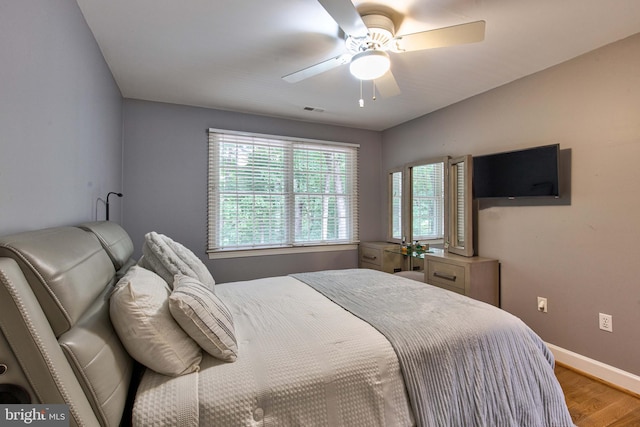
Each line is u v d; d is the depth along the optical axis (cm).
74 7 155
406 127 382
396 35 186
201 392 100
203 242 326
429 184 347
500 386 137
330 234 395
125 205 295
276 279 238
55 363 74
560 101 230
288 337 133
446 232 320
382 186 427
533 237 250
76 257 100
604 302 209
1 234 91
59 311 81
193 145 321
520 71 244
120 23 179
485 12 169
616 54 201
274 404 104
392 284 217
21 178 103
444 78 256
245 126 345
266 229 356
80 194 166
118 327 103
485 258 281
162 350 104
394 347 128
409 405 122
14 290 71
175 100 305
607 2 161
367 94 292
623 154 199
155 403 95
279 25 182
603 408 182
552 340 238
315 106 325
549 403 144
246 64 231
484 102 286
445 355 131
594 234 214
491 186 273
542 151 234
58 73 135
